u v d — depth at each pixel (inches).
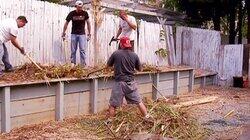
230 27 631.8
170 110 263.6
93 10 353.7
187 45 485.4
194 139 239.9
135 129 243.3
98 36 365.1
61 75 273.0
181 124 252.5
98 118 276.8
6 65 275.1
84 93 290.2
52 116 267.0
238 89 466.3
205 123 285.7
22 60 302.7
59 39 333.4
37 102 254.7
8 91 231.3
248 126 283.3
